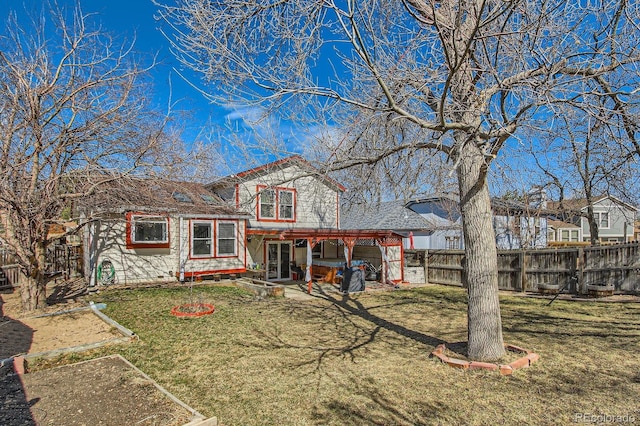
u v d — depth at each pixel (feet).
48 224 31.17
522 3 15.01
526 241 59.00
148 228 45.75
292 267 55.62
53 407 14.05
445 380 16.70
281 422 13.33
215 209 47.06
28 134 29.55
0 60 28.14
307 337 24.18
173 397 14.89
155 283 44.93
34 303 30.35
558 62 14.57
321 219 58.90
